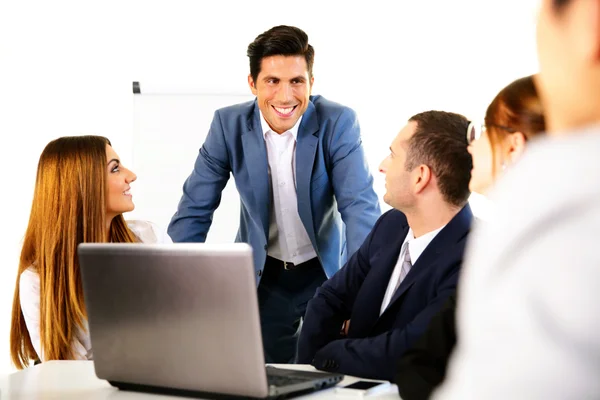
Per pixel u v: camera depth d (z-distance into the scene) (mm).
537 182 363
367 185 2945
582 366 322
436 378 1254
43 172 2473
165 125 4543
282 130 2920
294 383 1388
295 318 3072
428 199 1750
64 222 2414
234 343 1248
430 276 1690
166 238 2877
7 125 4609
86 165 2447
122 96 4562
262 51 2818
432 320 1334
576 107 374
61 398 1395
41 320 2365
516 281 351
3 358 4574
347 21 4531
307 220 2951
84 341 2391
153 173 4531
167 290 1313
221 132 3055
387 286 1878
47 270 2383
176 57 4543
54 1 4551
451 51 4516
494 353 354
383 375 1541
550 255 339
